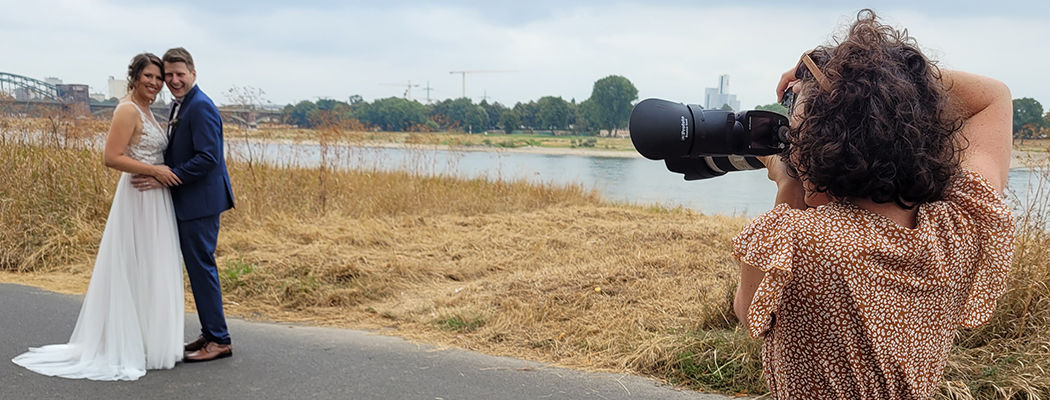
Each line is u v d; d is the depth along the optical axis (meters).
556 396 3.88
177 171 4.10
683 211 10.38
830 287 1.41
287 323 5.23
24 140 9.45
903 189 1.38
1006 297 4.25
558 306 5.33
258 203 8.45
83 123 9.90
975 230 1.46
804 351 1.49
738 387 3.98
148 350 4.13
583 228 8.10
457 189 10.80
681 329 4.70
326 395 3.85
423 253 7.05
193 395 3.80
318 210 8.85
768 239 1.44
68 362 4.16
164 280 4.12
